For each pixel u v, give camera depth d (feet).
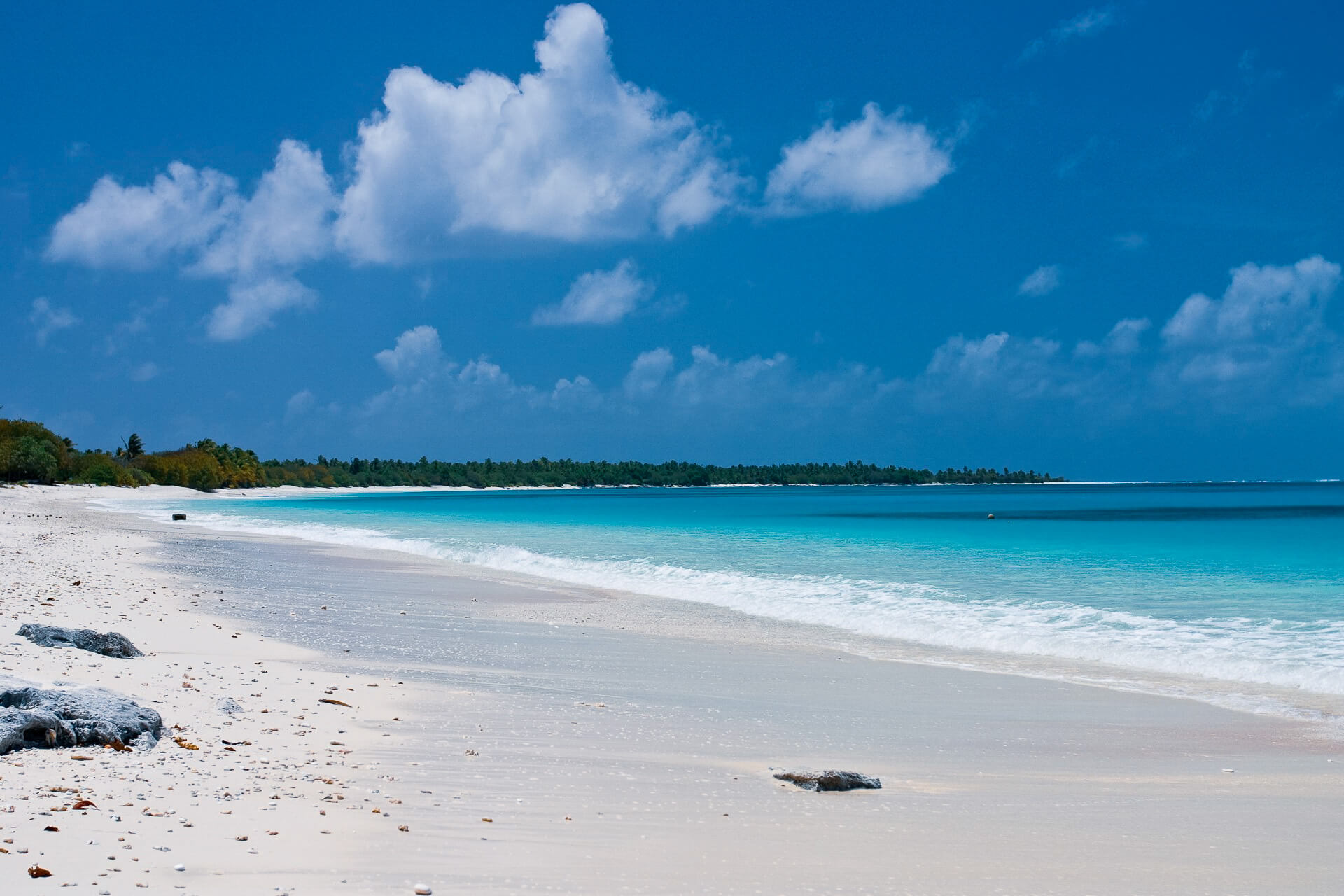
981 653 60.39
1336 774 33.63
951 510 371.35
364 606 78.23
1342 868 23.24
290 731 34.01
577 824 25.30
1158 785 32.04
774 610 79.51
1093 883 21.88
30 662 39.34
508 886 20.22
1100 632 65.51
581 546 155.84
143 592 76.64
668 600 87.61
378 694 42.42
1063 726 41.29
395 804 26.00
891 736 39.06
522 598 87.51
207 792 25.48
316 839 22.43
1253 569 110.42
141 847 20.80
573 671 52.37
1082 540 166.50
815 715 42.78
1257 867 23.30
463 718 38.73
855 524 238.89
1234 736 39.73
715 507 425.69
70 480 469.98
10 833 20.92
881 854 23.79
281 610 73.10
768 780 31.17
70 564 95.35
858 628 70.69
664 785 30.04
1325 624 67.82
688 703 44.75
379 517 285.02
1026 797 30.22
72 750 28.17
